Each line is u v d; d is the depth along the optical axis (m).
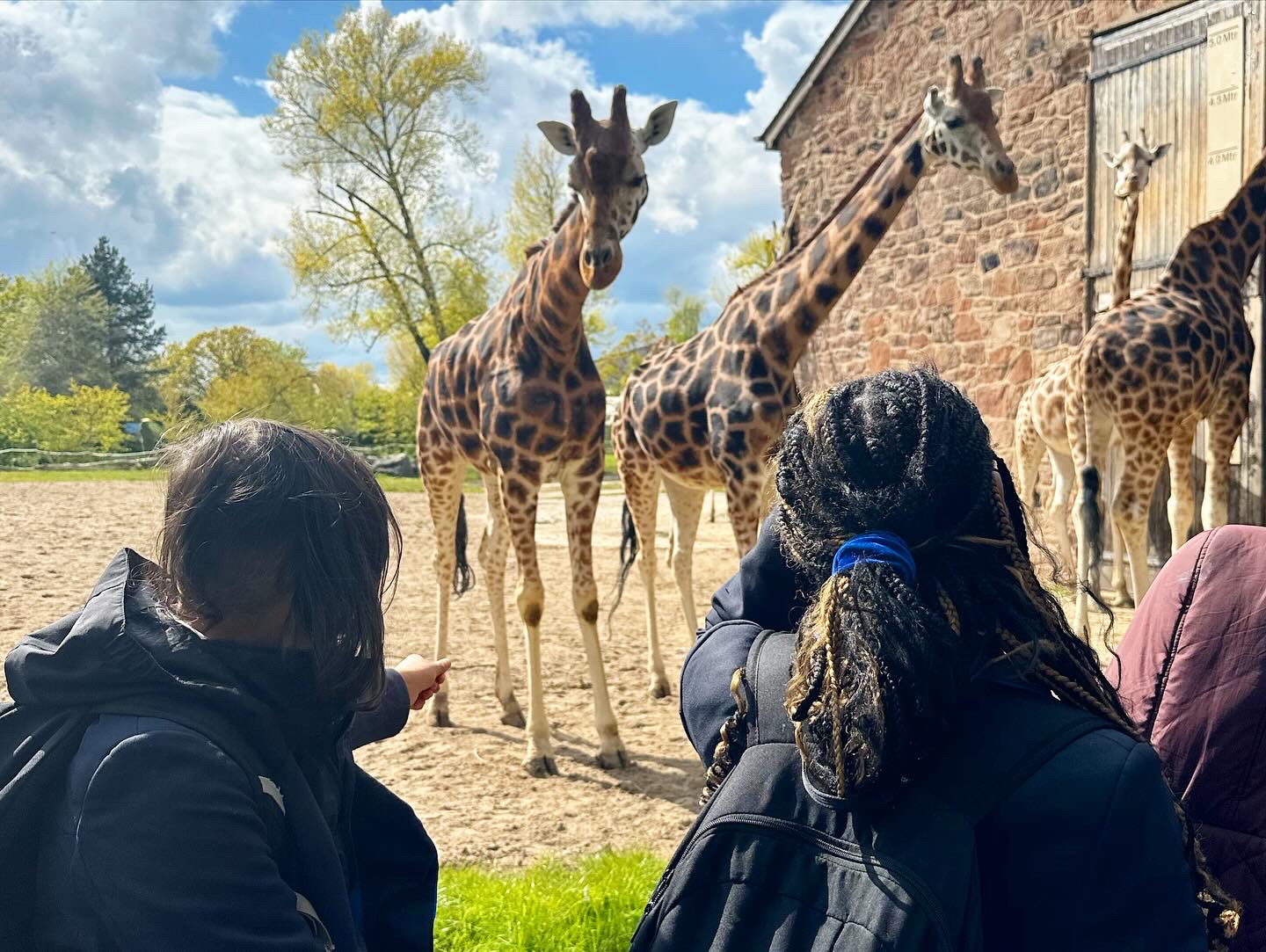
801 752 1.12
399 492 18.30
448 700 5.56
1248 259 7.00
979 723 1.11
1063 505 8.11
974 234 10.09
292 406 35.84
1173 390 6.36
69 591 7.77
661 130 4.49
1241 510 8.02
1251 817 1.44
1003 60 9.67
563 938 3.01
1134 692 1.55
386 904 1.57
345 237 28.41
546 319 4.62
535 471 4.72
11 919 1.15
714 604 1.46
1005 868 1.07
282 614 1.29
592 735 5.17
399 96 27.22
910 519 1.14
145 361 67.94
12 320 56.06
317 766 1.38
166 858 1.09
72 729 1.17
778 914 1.09
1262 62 7.62
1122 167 7.45
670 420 5.50
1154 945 1.02
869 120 10.91
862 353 11.50
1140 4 8.53
